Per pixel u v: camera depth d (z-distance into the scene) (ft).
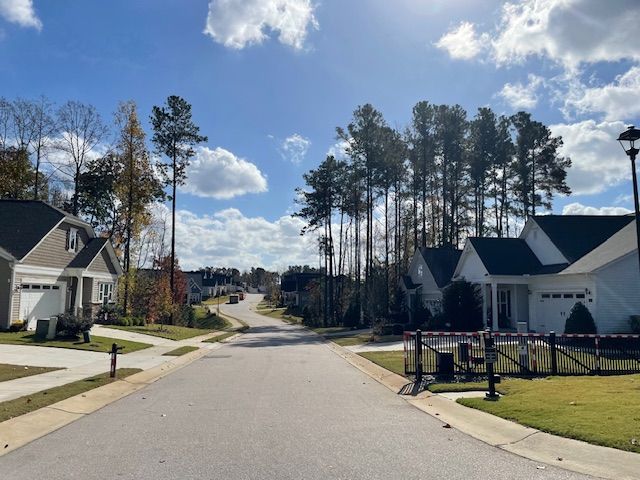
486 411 33.17
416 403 38.29
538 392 38.63
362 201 191.01
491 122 172.45
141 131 146.10
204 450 24.52
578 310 82.74
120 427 29.86
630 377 47.01
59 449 24.97
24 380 46.39
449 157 172.65
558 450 24.08
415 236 179.42
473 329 111.96
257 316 266.98
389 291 169.58
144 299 150.92
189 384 47.83
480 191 179.42
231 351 86.53
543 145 172.86
